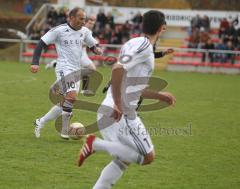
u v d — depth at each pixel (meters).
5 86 22.67
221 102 20.23
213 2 49.03
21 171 9.34
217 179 9.37
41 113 15.88
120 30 35.44
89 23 17.89
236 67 33.84
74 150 11.09
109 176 7.38
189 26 38.41
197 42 34.88
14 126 13.59
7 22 45.69
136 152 7.35
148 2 47.19
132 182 8.95
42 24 38.12
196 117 16.41
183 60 35.53
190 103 19.58
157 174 9.54
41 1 49.91
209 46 34.44
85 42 12.62
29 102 18.14
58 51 12.20
